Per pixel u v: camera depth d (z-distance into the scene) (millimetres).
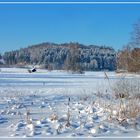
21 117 12078
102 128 9914
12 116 12312
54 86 32844
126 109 11188
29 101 17391
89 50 137375
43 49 155500
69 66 116312
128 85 15852
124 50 32500
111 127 10188
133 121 10695
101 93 19312
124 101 12742
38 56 156375
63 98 19375
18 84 35719
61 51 148875
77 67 115188
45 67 138625
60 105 15805
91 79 50844
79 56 126938
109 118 11031
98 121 11031
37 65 146625
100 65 132625
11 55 163375
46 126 10344
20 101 17234
